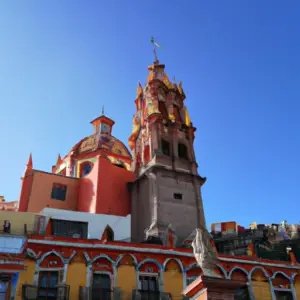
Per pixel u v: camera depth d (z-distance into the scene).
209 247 12.88
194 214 36.19
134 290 21.72
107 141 46.62
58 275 20.75
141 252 23.12
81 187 39.12
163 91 45.47
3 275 17.88
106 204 36.69
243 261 25.83
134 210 37.50
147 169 37.34
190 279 23.38
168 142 40.72
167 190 36.28
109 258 22.17
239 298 24.33
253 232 49.72
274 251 43.47
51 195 37.56
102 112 50.06
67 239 21.84
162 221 33.97
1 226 25.53
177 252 24.05
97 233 28.59
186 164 39.81
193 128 43.28
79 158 44.69
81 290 20.61
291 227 53.38
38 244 21.09
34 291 19.72
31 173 37.56
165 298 22.08
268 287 25.56
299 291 26.38
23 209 35.47
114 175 39.22
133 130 44.56
